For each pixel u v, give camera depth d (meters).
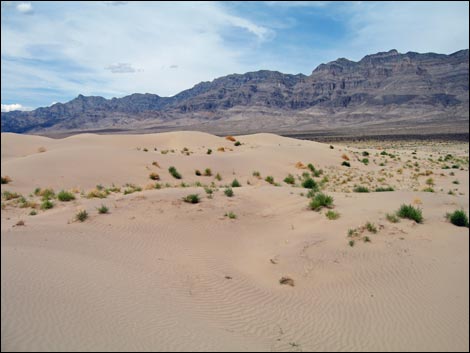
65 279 8.41
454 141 104.19
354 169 39.03
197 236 13.81
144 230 13.88
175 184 26.27
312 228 14.06
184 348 6.50
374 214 14.67
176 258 11.52
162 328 7.06
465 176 34.94
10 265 8.87
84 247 11.45
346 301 9.02
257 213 16.94
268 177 29.48
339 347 7.20
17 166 26.12
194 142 47.28
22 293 7.41
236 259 12.00
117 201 17.41
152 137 49.72
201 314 8.03
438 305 8.66
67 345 6.00
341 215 14.98
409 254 11.26
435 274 10.10
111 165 28.41
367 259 11.08
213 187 24.44
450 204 16.84
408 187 28.17
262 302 8.97
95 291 8.04
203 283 9.77
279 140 54.75
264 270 10.97
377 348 7.18
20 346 5.79
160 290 8.85
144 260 10.96
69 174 25.69
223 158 34.78
